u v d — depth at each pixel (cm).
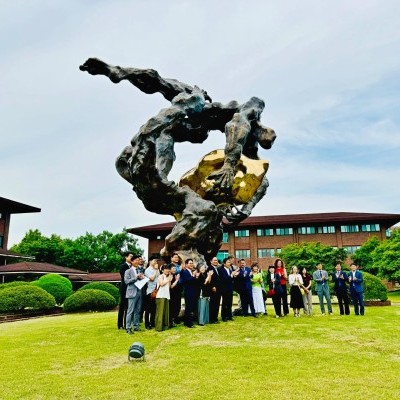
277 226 4141
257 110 1230
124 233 5159
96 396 479
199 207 1112
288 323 992
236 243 4162
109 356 687
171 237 1097
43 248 4688
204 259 1107
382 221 4019
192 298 962
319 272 1225
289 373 562
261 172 1227
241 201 1223
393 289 3841
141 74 1145
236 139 1123
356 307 1171
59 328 1020
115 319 1195
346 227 4084
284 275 1149
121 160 1172
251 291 1121
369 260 3634
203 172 1191
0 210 3503
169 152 1130
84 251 4744
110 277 3312
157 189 1101
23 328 1079
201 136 1243
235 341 792
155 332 892
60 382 537
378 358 645
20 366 631
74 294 1830
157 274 967
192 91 1208
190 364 617
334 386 501
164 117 1070
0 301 1608
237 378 541
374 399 454
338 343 758
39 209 3644
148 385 516
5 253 3144
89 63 1129
